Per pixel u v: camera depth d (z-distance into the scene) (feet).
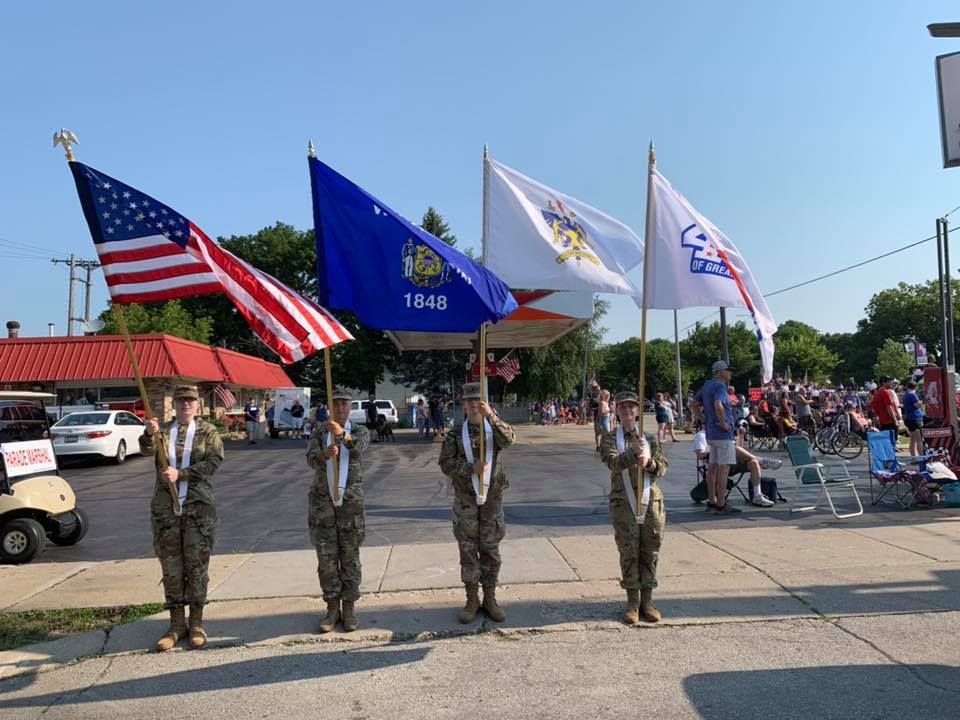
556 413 149.38
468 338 79.61
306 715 14.20
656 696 14.58
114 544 31.22
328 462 18.66
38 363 87.97
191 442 18.22
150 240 18.30
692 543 26.78
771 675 15.44
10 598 22.67
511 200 25.59
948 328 67.97
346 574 18.74
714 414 32.68
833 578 21.98
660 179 22.89
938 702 13.97
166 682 16.03
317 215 19.70
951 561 23.53
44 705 15.05
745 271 24.06
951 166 30.58
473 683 15.48
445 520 33.47
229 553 27.91
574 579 22.66
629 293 25.39
